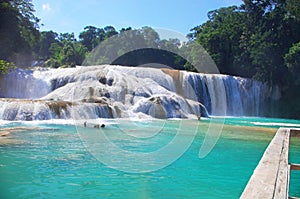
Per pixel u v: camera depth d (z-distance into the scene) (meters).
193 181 5.98
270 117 34.94
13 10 30.20
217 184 5.84
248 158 8.30
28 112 15.27
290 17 37.38
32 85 24.80
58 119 15.64
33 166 6.62
